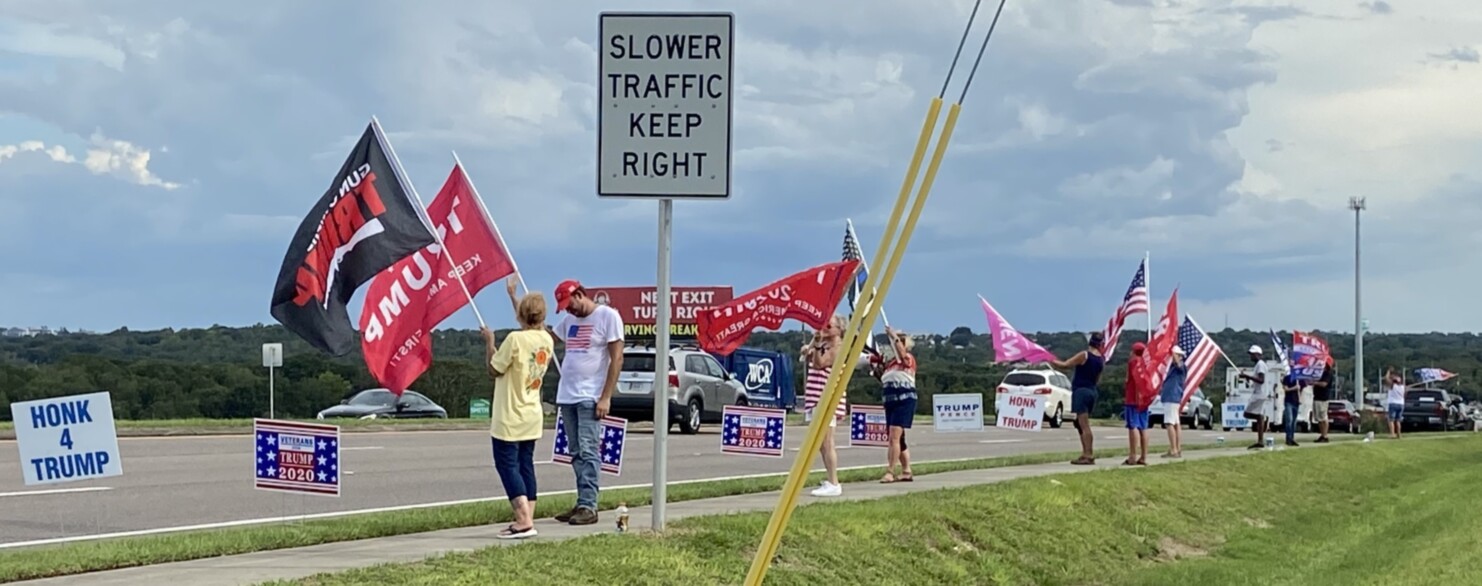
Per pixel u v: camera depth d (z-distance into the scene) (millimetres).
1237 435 38719
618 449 12117
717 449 24781
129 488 15391
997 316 20500
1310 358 27734
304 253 11078
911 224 7086
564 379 11164
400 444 23625
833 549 10367
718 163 9203
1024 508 13391
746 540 9961
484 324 11336
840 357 7281
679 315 44344
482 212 12016
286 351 49969
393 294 11555
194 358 49000
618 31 9258
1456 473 25781
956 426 20328
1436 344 113750
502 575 8352
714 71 9203
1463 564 13391
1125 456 22531
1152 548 14039
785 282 15820
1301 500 19094
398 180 11266
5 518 12703
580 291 11094
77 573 8820
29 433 9828
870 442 17328
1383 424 47875
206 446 21656
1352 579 12609
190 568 8938
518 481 10344
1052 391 45844
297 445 11000
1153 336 20297
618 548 9273
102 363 43219
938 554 11258
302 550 9828
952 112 6902
